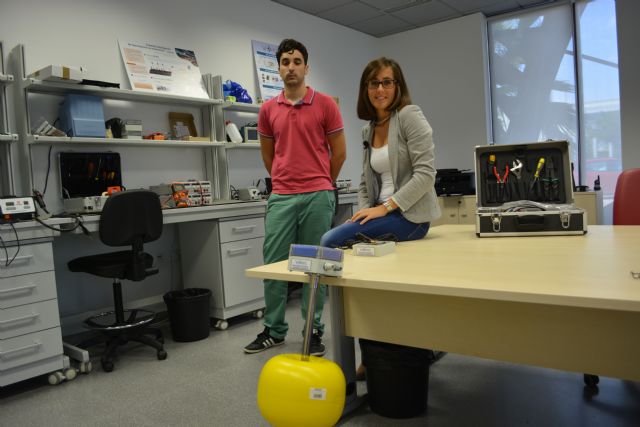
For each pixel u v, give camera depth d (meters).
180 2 3.70
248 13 4.26
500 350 1.01
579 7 4.90
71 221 2.38
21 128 2.74
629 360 0.88
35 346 2.22
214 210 3.04
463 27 5.32
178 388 2.16
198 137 3.49
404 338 1.14
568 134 5.06
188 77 3.63
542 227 1.68
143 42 3.45
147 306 3.45
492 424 1.68
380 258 1.36
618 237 1.56
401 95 1.76
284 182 2.40
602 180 4.91
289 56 2.32
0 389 2.27
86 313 3.08
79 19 3.10
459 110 5.43
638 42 4.28
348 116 5.43
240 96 3.83
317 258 1.09
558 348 0.94
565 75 5.04
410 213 1.68
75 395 2.16
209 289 3.19
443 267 1.16
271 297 2.58
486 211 1.78
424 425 1.69
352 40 5.50
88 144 3.09
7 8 2.79
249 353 2.58
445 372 2.17
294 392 1.02
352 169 5.50
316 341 2.53
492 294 0.89
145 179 3.42
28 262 2.22
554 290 0.86
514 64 5.30
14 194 2.63
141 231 2.57
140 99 3.34
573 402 1.83
